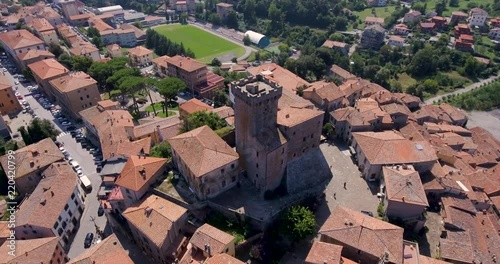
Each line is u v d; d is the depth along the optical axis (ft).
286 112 326.44
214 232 268.21
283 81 530.27
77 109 487.20
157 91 586.86
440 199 318.65
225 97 543.39
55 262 278.05
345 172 349.41
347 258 253.44
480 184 353.92
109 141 387.14
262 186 306.55
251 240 285.43
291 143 311.68
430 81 653.71
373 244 247.50
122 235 320.91
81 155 419.74
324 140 396.37
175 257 273.33
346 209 279.90
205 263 237.25
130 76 517.96
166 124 444.14
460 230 286.46
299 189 322.96
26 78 588.50
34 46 621.31
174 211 286.05
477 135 466.29
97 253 263.90
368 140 349.20
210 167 288.10
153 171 319.27
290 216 277.44
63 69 538.47
